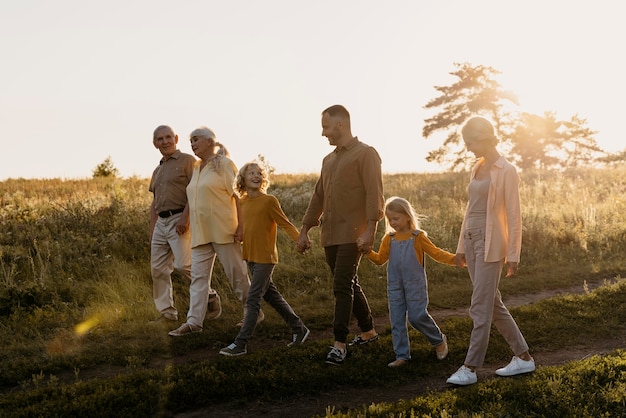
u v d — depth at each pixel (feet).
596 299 25.76
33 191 56.90
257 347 21.35
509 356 19.49
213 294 24.41
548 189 60.08
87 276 29.43
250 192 20.54
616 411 14.23
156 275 23.81
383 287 31.32
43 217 37.83
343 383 17.26
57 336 21.88
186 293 29.37
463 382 16.65
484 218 16.89
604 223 44.47
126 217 38.37
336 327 18.57
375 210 18.86
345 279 18.88
